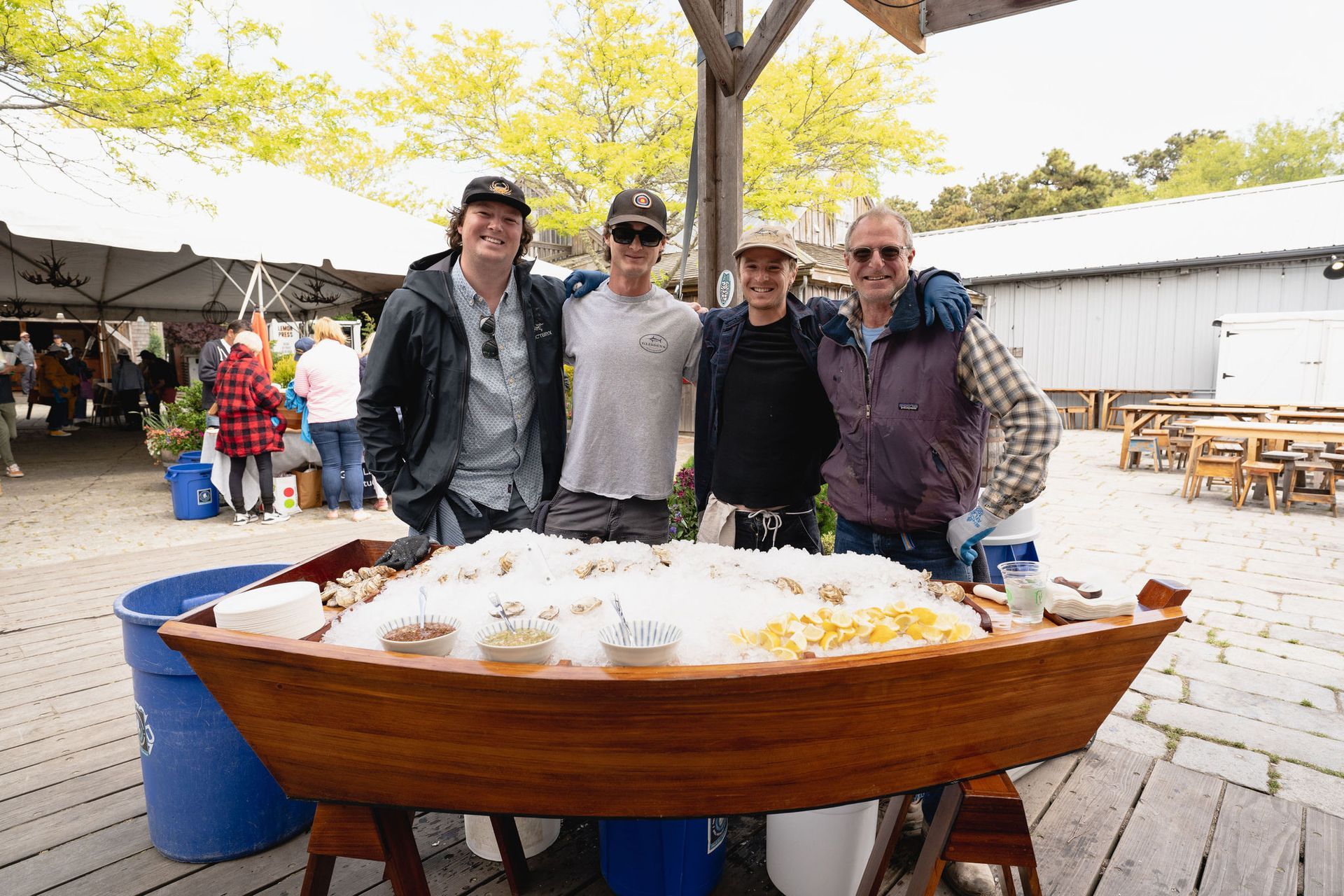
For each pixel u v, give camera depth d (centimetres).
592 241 1322
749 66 354
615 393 234
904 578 165
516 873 190
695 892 183
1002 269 1523
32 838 208
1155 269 1359
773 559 175
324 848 138
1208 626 387
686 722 117
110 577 457
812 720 120
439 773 126
